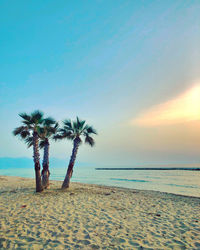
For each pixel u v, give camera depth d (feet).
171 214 24.99
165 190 67.87
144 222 20.79
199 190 68.39
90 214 23.26
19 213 22.81
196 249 14.10
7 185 55.42
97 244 14.56
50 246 13.97
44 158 46.91
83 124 49.16
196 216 24.13
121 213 24.43
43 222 19.54
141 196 40.63
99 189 49.83
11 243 14.25
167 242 15.35
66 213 23.34
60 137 48.62
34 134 40.37
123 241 15.33
